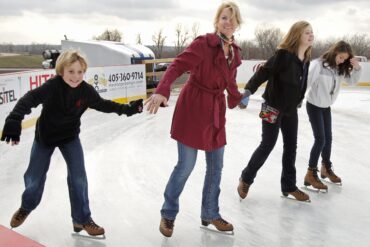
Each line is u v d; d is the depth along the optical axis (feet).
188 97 8.68
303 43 10.42
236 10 8.32
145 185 13.25
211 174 9.36
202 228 9.96
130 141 20.13
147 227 9.96
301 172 15.06
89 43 41.39
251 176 11.60
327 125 13.07
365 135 22.50
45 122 8.35
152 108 7.93
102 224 10.07
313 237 9.71
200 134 8.68
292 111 10.84
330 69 12.07
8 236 5.83
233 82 9.32
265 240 9.47
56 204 11.24
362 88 50.67
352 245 9.38
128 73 34.19
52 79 8.11
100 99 8.75
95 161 16.16
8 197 11.91
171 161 16.37
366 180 14.29
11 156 16.74
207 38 8.31
